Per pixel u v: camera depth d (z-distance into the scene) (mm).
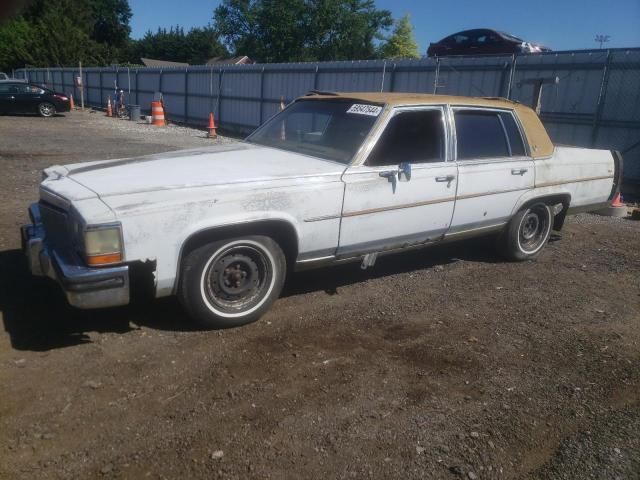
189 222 3559
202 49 86812
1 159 11320
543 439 2895
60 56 53625
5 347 3557
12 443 2664
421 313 4477
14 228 6242
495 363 3697
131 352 3580
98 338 3740
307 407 3082
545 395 3324
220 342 3783
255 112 20875
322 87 17688
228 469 2555
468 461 2695
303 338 3918
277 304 4504
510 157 5434
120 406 3000
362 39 54031
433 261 5883
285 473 2551
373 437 2844
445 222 4953
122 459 2590
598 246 6836
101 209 3328
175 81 25641
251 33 54625
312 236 4125
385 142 4492
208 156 4488
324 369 3508
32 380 3201
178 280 3693
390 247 4703
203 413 2977
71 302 3283
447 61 13883
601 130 11484
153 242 3465
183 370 3398
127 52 78250
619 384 3492
